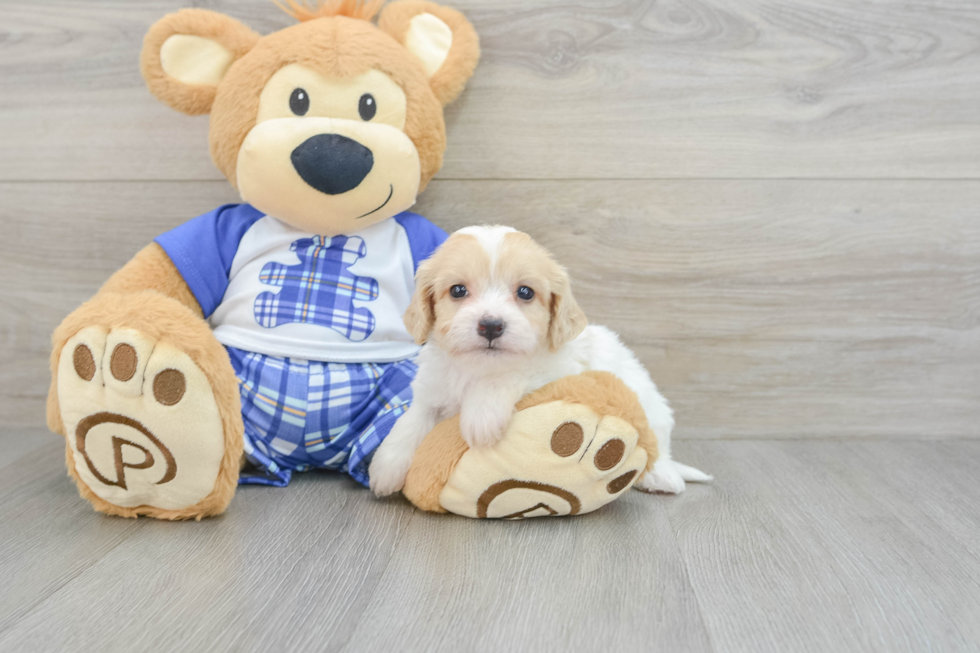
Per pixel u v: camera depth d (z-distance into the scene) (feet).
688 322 6.12
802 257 6.02
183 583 3.46
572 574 3.63
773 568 3.74
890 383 6.19
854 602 3.39
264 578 3.52
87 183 5.97
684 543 4.05
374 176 4.89
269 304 5.08
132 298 4.08
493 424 4.11
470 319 4.05
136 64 5.79
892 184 5.92
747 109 5.83
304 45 4.80
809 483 5.15
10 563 3.66
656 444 4.33
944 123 5.84
